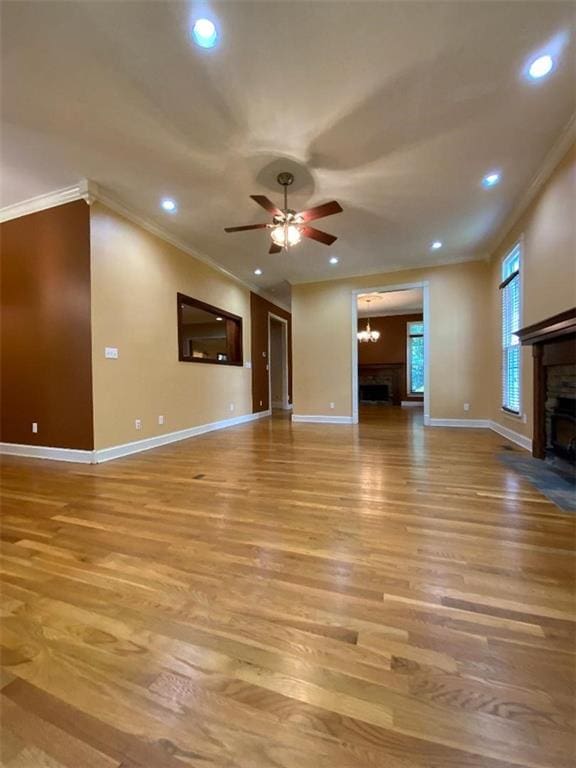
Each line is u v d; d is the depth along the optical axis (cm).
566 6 189
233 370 682
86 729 96
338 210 320
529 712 98
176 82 234
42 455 411
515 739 91
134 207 414
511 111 263
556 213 332
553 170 332
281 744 91
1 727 97
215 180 352
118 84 235
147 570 175
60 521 235
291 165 326
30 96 244
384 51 214
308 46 210
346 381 701
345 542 201
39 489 299
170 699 104
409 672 113
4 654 123
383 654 120
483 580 162
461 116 267
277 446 472
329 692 106
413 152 309
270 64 222
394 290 662
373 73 228
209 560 184
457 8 190
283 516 239
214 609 146
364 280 681
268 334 851
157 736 94
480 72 229
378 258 602
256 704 102
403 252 575
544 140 297
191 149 304
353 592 155
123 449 422
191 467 367
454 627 133
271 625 136
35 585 164
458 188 371
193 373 559
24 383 418
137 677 113
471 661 117
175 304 517
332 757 88
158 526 226
